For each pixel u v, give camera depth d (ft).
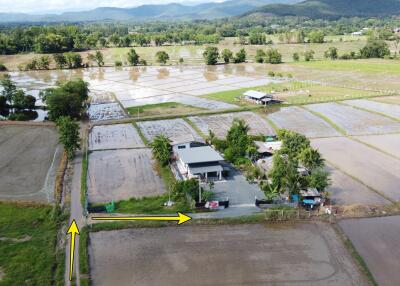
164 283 123.34
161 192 186.09
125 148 249.14
